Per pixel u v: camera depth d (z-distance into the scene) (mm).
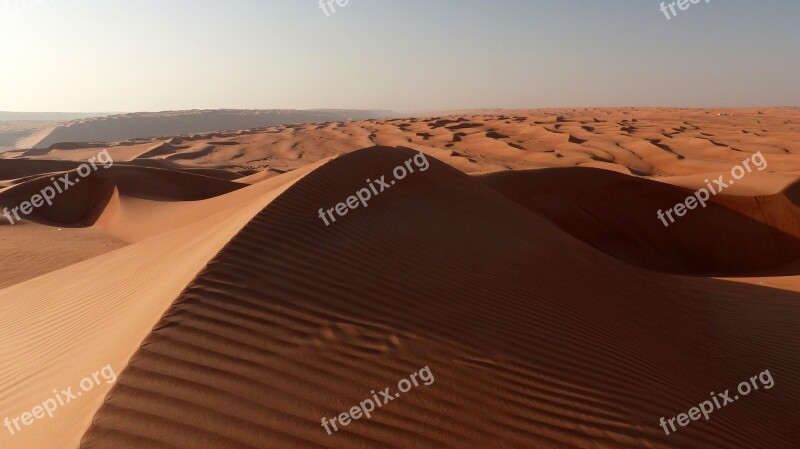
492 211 10711
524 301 6152
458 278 6230
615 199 19031
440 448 3270
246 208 8367
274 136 77812
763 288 10945
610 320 6754
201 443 2963
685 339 7355
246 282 4625
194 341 3729
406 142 59438
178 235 9117
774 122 78562
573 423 3760
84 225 23516
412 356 4176
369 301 4934
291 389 3492
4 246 16297
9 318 6793
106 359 3805
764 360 7246
